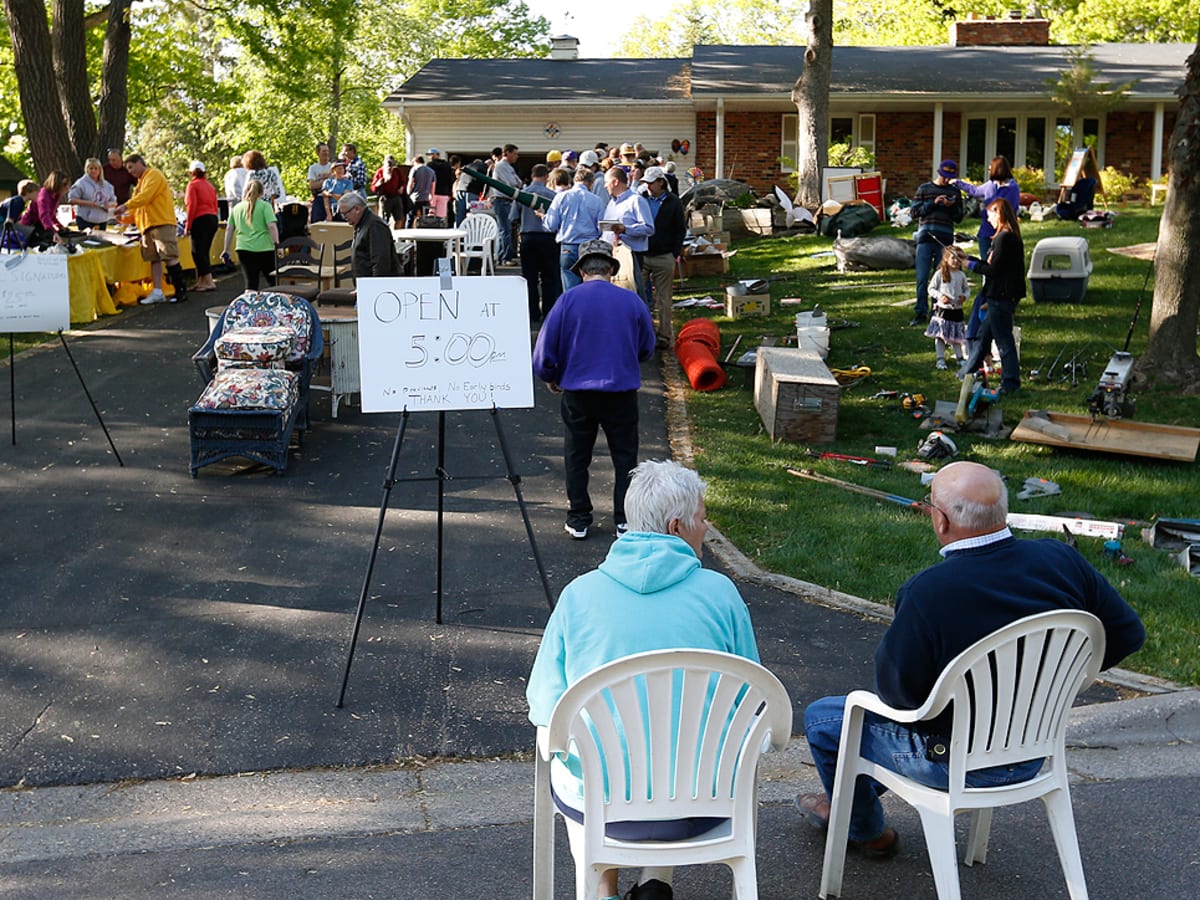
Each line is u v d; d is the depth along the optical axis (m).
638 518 3.66
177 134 60.12
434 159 22.14
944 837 3.62
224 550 7.50
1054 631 3.55
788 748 5.24
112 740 5.20
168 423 10.25
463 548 7.60
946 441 9.55
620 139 30.14
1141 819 4.54
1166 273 11.20
